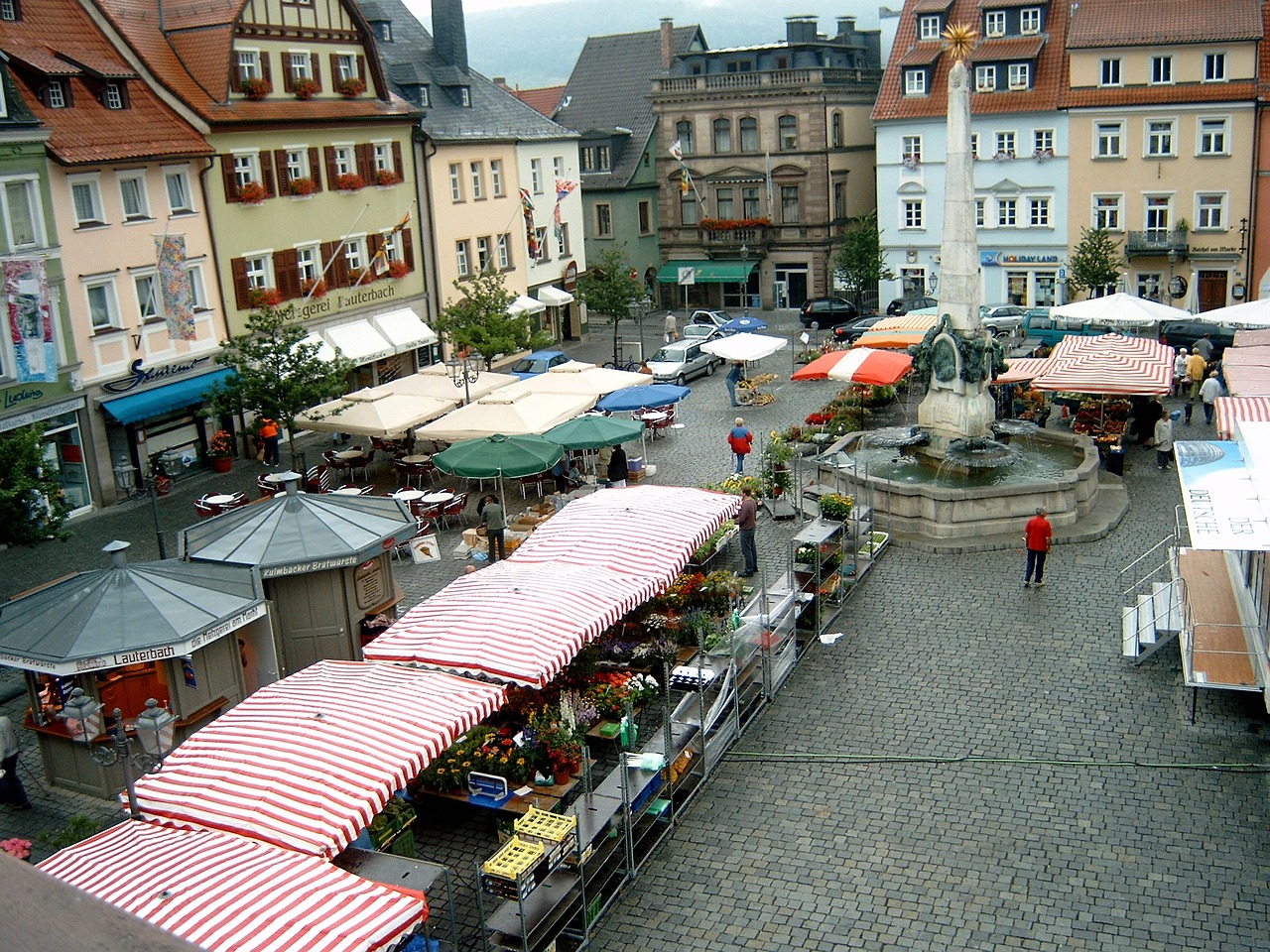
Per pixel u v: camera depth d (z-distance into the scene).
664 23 68.31
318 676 15.28
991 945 12.70
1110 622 20.89
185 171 36.22
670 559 19.27
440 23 52.53
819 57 63.69
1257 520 15.83
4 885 2.22
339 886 10.14
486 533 26.39
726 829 15.32
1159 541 24.73
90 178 32.66
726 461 33.75
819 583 20.73
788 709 18.56
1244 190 50.81
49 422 31.59
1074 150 53.84
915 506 25.80
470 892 14.09
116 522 31.67
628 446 36.16
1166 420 30.53
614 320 50.94
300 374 32.50
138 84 35.94
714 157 65.69
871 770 16.58
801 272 65.56
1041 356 43.19
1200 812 15.01
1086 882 13.73
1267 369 28.06
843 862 14.43
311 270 42.09
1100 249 51.50
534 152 55.72
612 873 13.80
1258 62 49.69
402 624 17.08
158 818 12.02
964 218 28.08
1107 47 51.69
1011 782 16.00
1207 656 17.69
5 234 29.97
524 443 26.47
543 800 15.17
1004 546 24.78
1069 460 28.92
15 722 19.80
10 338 29.97
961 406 28.77
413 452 34.91
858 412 35.28
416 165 47.28
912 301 54.12
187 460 36.31
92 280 32.75
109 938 2.05
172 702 17.19
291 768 12.53
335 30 42.69
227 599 17.66
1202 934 12.67
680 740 16.06
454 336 42.38
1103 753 16.61
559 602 17.12
